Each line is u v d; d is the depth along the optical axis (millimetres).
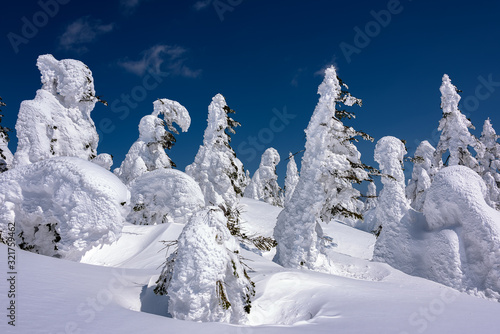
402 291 9078
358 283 10039
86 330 4523
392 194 15977
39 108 18688
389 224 15578
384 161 16859
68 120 19859
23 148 18266
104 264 16250
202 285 6660
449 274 12523
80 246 10758
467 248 12609
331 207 17172
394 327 6086
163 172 23281
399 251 14828
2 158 25156
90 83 21250
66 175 11117
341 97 17031
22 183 11445
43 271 7785
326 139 16641
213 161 28375
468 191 13180
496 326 6266
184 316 6516
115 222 11109
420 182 29266
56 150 19094
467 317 6770
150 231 19094
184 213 22859
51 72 20375
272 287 9102
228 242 7684
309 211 16203
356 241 28875
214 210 7695
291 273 10188
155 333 4945
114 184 11523
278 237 17609
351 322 6441
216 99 30062
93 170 11461
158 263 13750
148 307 7551
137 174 26328
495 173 32250
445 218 13836
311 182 16484
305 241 15977
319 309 7629
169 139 28219
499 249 11625
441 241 13219
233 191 28141
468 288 11938
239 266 7496
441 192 13852
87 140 20953
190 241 7035
